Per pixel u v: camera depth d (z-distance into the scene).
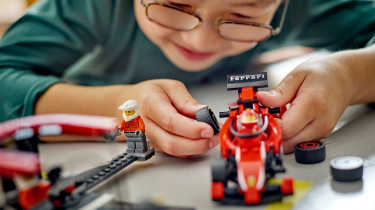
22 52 1.02
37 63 1.01
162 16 0.85
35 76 0.94
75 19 1.10
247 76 0.63
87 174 0.61
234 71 1.25
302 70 0.69
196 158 0.67
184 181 0.58
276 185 0.51
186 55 0.98
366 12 1.13
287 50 1.36
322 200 0.49
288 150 0.65
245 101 0.61
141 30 1.10
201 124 0.64
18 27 1.06
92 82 1.15
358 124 0.74
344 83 0.71
